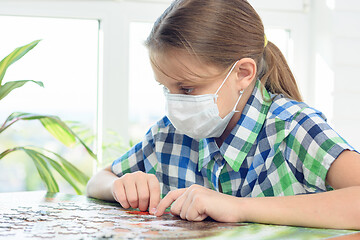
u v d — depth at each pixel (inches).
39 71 77.5
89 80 81.0
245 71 42.2
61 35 79.4
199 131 43.2
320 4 84.8
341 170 37.3
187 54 39.2
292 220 31.5
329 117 81.7
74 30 80.2
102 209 37.4
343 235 27.3
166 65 39.9
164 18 41.2
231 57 41.0
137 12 81.7
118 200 39.1
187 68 39.7
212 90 41.4
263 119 44.6
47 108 78.0
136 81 81.7
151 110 81.7
